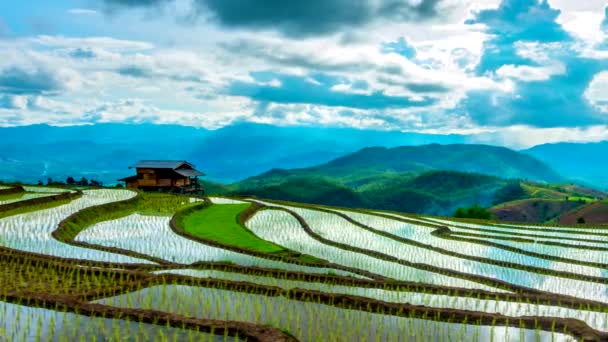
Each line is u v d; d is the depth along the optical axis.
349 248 27.98
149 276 17.05
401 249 28.41
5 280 16.47
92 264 20.03
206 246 25.92
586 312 15.24
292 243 29.38
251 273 19.22
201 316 13.12
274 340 10.91
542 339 12.06
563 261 27.09
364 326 12.73
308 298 14.80
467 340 11.98
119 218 36.09
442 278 21.28
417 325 12.91
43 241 24.58
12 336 11.16
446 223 45.72
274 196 187.50
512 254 28.52
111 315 12.37
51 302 13.11
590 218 98.81
